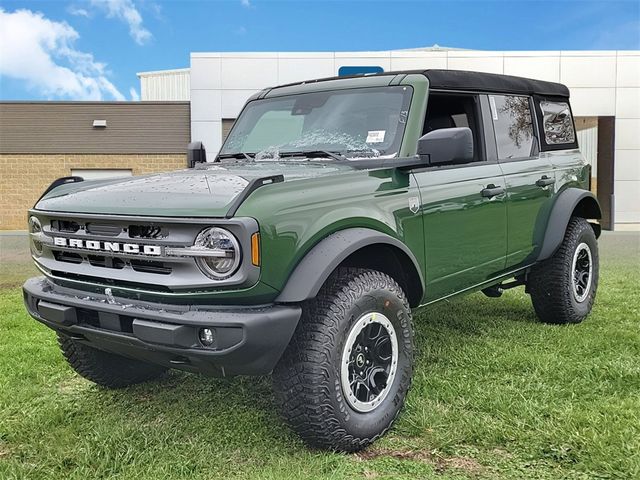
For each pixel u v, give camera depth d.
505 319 5.78
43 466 3.07
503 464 2.96
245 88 19.44
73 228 3.23
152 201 2.99
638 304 6.43
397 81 4.04
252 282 2.72
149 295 2.91
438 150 3.46
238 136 4.56
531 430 3.28
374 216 3.33
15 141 21.09
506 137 4.78
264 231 2.76
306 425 3.00
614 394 3.75
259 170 3.61
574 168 5.52
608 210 20.45
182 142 21.06
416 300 3.74
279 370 3.01
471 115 4.52
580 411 3.48
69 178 3.94
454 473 2.89
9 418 3.68
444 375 4.18
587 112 19.73
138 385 4.24
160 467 2.99
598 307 6.28
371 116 3.97
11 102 21.00
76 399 3.98
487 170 4.40
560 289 5.34
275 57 19.34
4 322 6.04
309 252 2.97
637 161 19.91
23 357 4.84
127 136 21.08
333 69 19.23
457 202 4.00
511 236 4.61
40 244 3.48
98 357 3.94
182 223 2.77
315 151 3.91
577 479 2.80
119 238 2.96
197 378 4.33
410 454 3.12
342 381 3.05
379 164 3.58
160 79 26.52
